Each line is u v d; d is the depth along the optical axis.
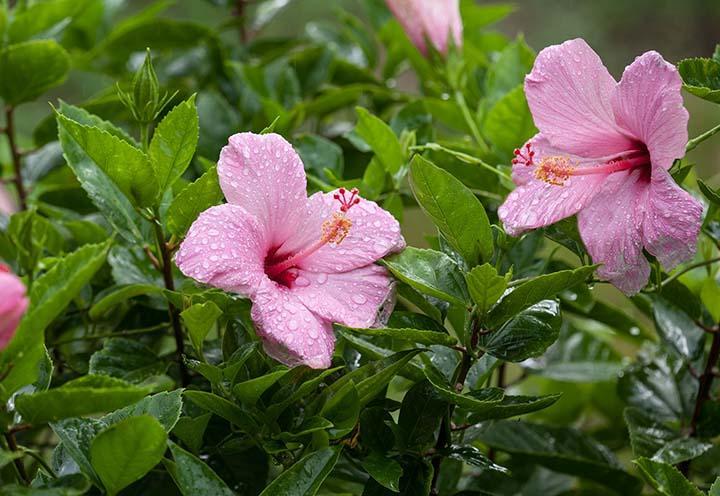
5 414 1.15
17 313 1.09
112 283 1.37
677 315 1.36
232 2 1.66
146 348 1.29
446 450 1.22
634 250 1.20
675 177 1.22
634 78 1.19
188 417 1.21
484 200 1.38
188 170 1.48
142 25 1.57
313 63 1.58
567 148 1.24
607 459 1.38
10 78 1.41
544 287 1.18
